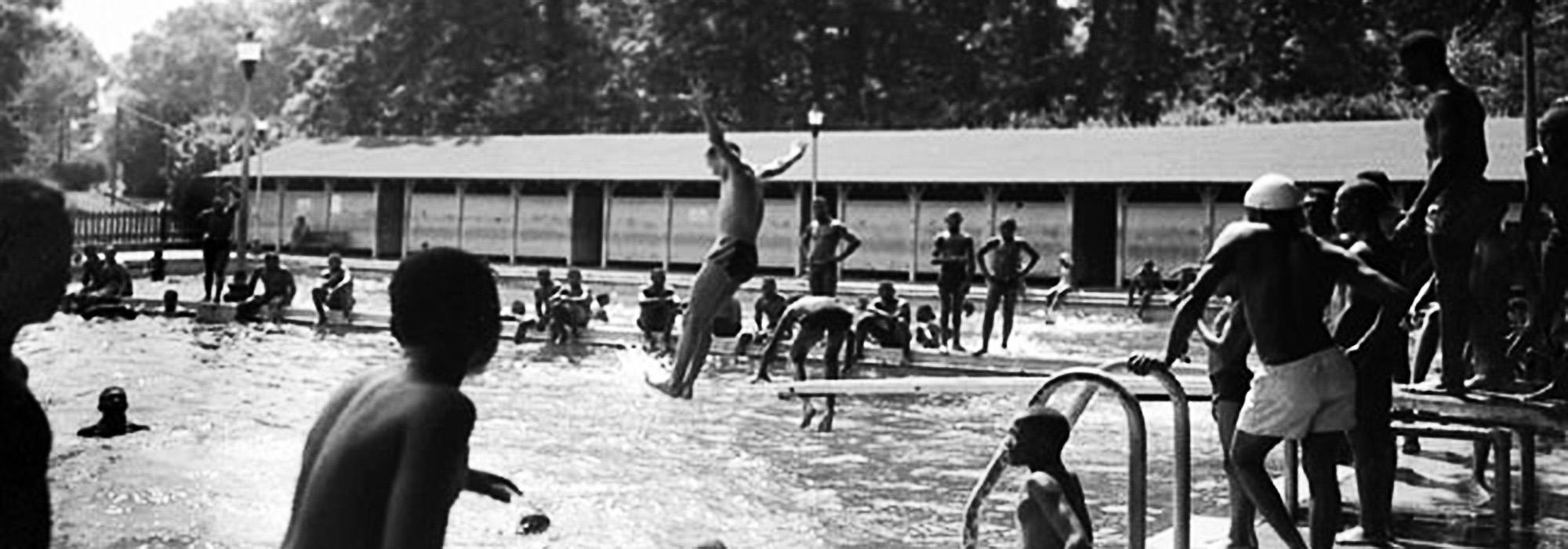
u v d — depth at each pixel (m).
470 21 69.81
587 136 53.47
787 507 10.33
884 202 44.75
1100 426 15.05
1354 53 57.22
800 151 9.10
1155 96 63.62
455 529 9.27
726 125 67.06
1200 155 41.81
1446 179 8.59
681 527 9.62
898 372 20.84
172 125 83.69
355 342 23.86
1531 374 10.17
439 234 51.75
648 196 48.59
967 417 15.46
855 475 11.71
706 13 67.38
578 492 10.75
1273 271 6.89
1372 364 8.02
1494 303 8.73
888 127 66.31
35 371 18.92
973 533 6.17
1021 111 65.25
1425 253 10.82
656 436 13.80
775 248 46.38
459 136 62.38
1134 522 6.40
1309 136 42.25
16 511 3.16
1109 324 30.08
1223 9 60.59
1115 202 44.00
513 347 23.33
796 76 68.38
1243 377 8.05
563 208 49.75
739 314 22.11
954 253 22.42
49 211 3.26
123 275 28.98
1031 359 20.19
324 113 72.56
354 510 3.15
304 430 13.70
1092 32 65.12
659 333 21.53
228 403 15.85
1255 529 8.48
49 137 113.31
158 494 10.34
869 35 66.94
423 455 3.13
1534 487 8.87
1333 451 7.20
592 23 73.38
